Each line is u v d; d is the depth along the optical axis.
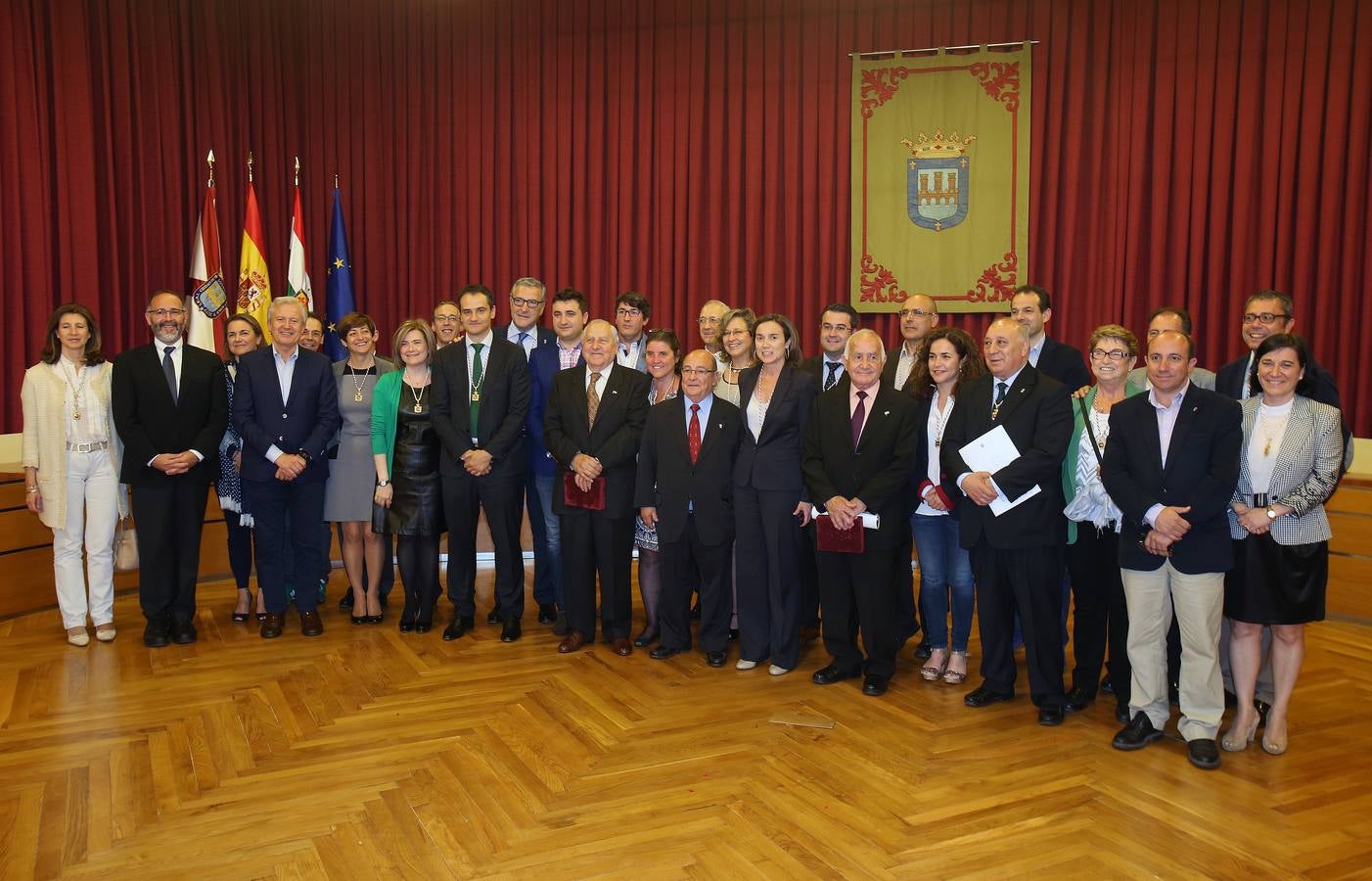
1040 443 3.29
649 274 7.13
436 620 4.68
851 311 4.33
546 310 7.26
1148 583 3.11
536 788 2.85
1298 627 3.07
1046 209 6.48
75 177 5.82
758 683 3.78
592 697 3.62
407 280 7.46
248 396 4.32
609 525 4.08
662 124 6.99
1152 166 6.26
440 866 2.42
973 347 3.61
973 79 6.52
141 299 6.22
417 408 4.36
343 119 7.39
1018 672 3.96
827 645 3.81
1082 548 3.45
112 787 2.85
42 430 4.14
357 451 4.52
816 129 6.78
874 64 6.65
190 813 2.69
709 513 3.91
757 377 3.97
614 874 2.39
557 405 4.16
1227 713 3.52
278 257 7.21
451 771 2.96
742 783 2.89
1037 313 4.08
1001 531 3.32
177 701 3.56
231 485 4.51
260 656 4.10
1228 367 3.64
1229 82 6.03
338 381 4.57
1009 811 2.72
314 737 3.22
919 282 6.70
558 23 7.12
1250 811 2.72
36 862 2.43
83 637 4.25
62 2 5.73
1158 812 2.71
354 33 7.35
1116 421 3.13
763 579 3.92
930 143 6.61
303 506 4.38
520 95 7.20
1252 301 3.58
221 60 6.69
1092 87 6.35
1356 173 5.76
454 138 7.32
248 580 4.66
